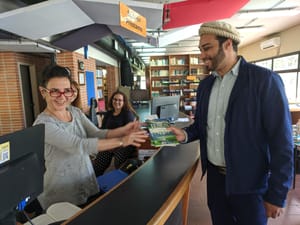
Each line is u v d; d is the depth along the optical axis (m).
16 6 2.70
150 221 0.79
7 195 0.69
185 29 5.30
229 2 2.51
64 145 1.20
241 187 1.12
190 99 6.54
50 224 0.96
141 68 14.42
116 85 9.62
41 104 5.84
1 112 4.93
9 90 4.87
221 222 1.36
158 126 1.45
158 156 1.48
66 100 1.33
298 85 6.06
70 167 1.30
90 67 6.46
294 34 6.08
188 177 1.17
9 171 0.69
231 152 1.12
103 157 2.74
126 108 3.02
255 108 1.05
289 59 6.40
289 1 4.09
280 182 1.00
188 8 2.48
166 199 0.94
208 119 1.29
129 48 7.65
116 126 2.92
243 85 1.08
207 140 1.32
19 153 0.74
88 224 0.78
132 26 1.92
